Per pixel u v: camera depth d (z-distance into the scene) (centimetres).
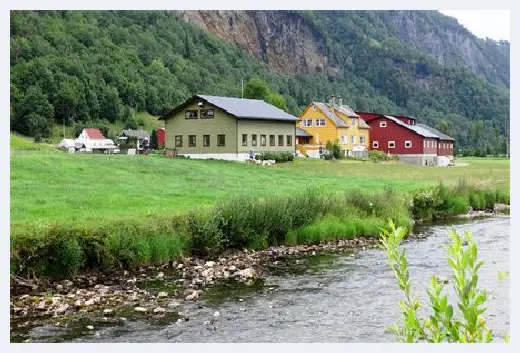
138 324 1573
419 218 3897
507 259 2488
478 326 644
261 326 1577
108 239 2138
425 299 1834
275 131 7519
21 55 16350
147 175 4428
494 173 6606
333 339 1473
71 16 19638
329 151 8369
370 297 1881
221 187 4025
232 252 2567
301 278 2148
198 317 1647
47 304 1714
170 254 2325
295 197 3092
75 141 13262
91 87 16638
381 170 6750
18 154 4369
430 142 10162
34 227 2020
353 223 3122
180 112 7244
